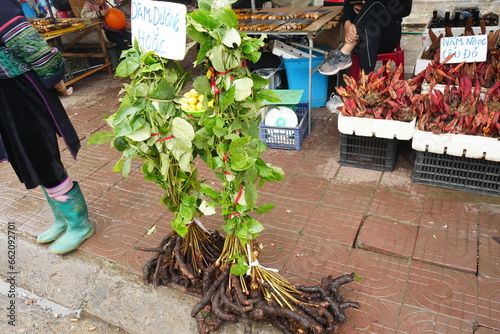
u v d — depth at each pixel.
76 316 2.35
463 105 2.90
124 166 1.91
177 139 1.78
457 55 3.33
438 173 3.06
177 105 1.81
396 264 2.46
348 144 3.36
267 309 2.01
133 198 3.28
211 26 1.56
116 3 7.55
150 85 1.75
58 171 2.53
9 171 3.83
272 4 5.96
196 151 2.03
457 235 2.63
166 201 2.19
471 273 2.36
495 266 2.39
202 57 1.63
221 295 2.06
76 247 2.78
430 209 2.87
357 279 2.17
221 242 2.44
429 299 2.22
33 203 3.34
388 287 2.31
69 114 4.93
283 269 2.48
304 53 4.34
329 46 4.77
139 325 2.23
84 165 3.82
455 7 5.02
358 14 3.86
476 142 2.75
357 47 4.01
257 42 1.68
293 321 2.05
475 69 3.35
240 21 4.28
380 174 3.30
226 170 1.77
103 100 5.31
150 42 1.73
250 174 1.76
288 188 3.22
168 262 2.40
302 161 3.57
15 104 2.24
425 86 3.37
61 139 4.37
